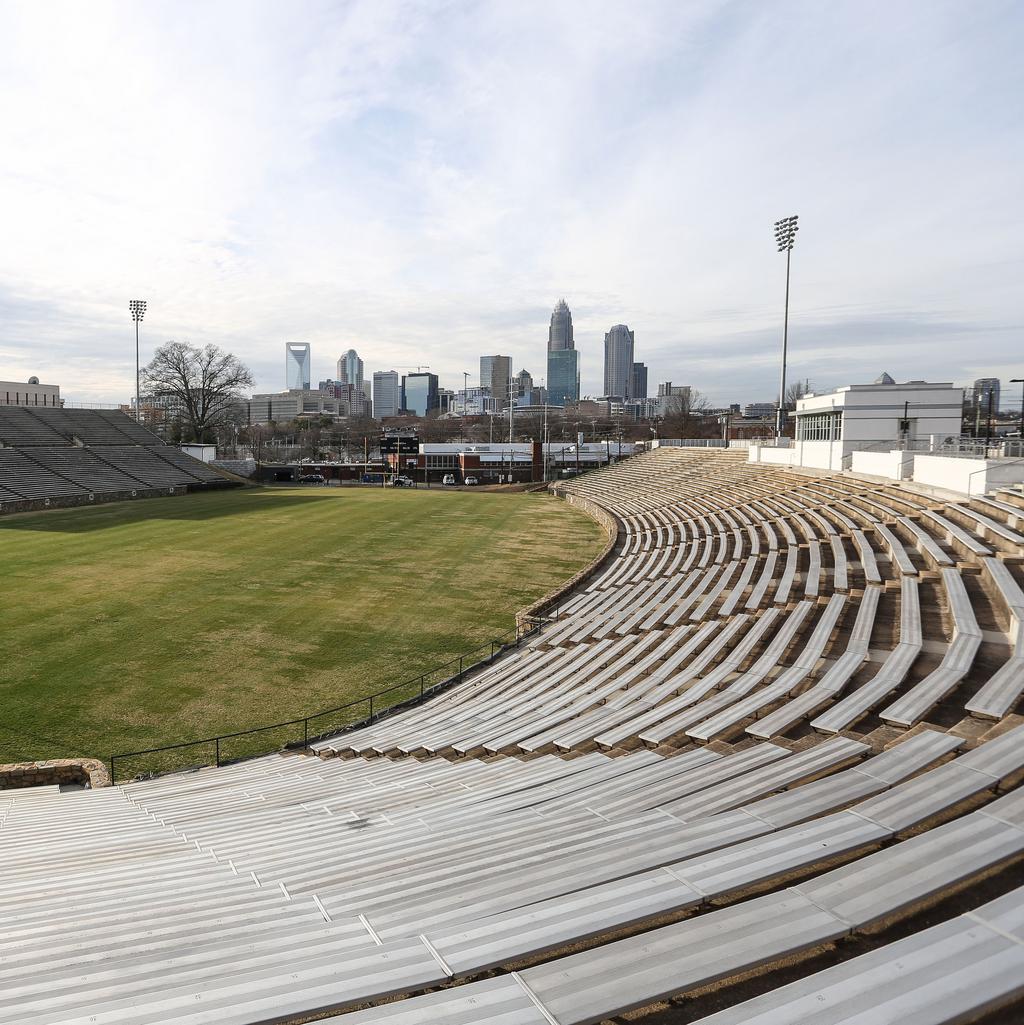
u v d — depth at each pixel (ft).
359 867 20.24
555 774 29.45
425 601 78.84
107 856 26.23
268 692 53.01
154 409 375.04
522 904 14.58
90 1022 11.45
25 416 222.69
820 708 29.71
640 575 83.35
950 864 13.66
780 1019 9.60
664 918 14.49
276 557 101.96
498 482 250.57
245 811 32.12
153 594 79.51
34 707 49.44
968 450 77.05
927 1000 9.78
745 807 18.03
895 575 52.54
